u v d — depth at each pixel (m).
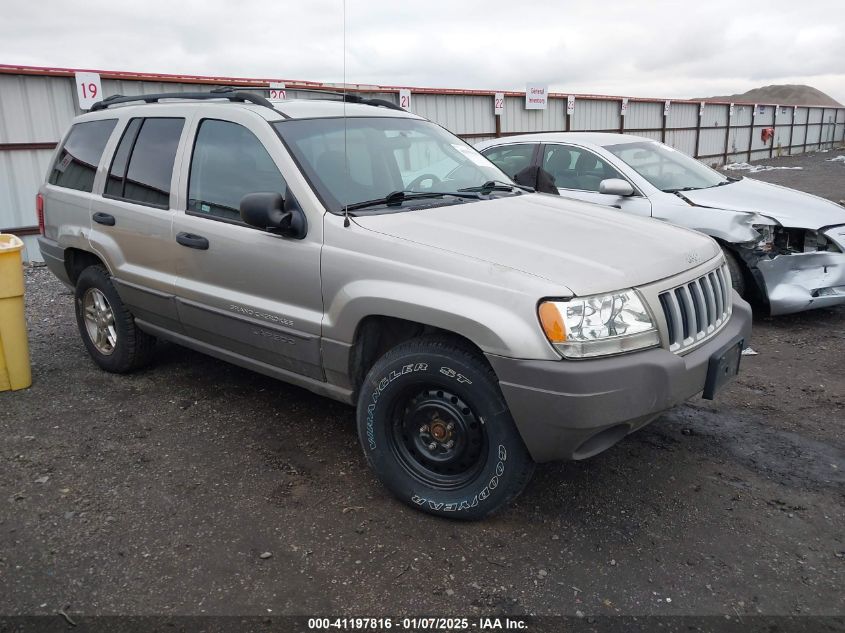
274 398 4.45
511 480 2.81
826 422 3.99
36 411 4.29
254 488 3.34
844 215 5.76
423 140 4.16
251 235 3.51
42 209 5.18
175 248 3.95
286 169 3.41
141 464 3.59
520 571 2.70
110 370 4.92
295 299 3.36
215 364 5.09
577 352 2.58
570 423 2.57
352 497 3.25
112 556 2.82
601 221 3.45
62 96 11.18
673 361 2.71
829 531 2.93
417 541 2.90
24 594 2.60
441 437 2.99
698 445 3.73
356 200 3.41
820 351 5.17
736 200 5.98
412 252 2.94
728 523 3.00
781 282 5.61
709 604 2.50
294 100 4.07
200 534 2.97
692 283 3.03
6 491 3.34
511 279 2.68
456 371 2.82
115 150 4.52
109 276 4.65
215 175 3.80
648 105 26.00
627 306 2.69
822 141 41.34
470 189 3.93
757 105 33.19
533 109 20.33
